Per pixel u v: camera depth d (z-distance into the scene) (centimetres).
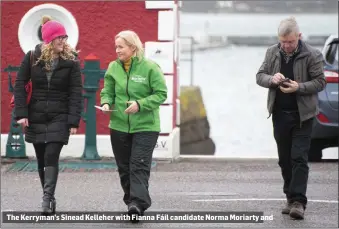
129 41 1670
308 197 1998
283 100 1714
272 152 5469
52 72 1692
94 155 2589
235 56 10800
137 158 1664
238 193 2059
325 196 2016
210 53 11031
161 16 2645
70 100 1702
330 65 2634
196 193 2055
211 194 2042
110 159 2631
